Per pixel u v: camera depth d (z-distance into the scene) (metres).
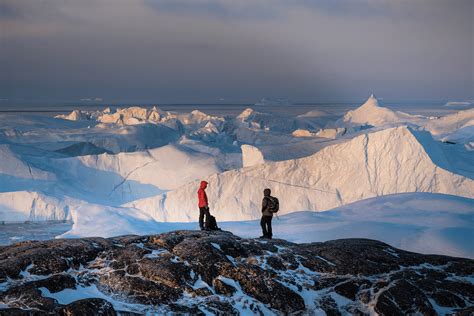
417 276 13.23
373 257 13.90
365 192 50.06
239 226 29.73
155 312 11.30
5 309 10.41
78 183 69.88
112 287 12.02
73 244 13.26
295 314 12.02
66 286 11.73
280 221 30.98
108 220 37.50
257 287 12.36
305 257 13.68
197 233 14.88
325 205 49.84
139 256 12.95
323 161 52.94
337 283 12.86
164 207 50.81
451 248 23.23
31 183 65.19
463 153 59.19
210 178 52.12
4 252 12.96
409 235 25.34
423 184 49.75
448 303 12.41
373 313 11.99
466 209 31.84
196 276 12.48
